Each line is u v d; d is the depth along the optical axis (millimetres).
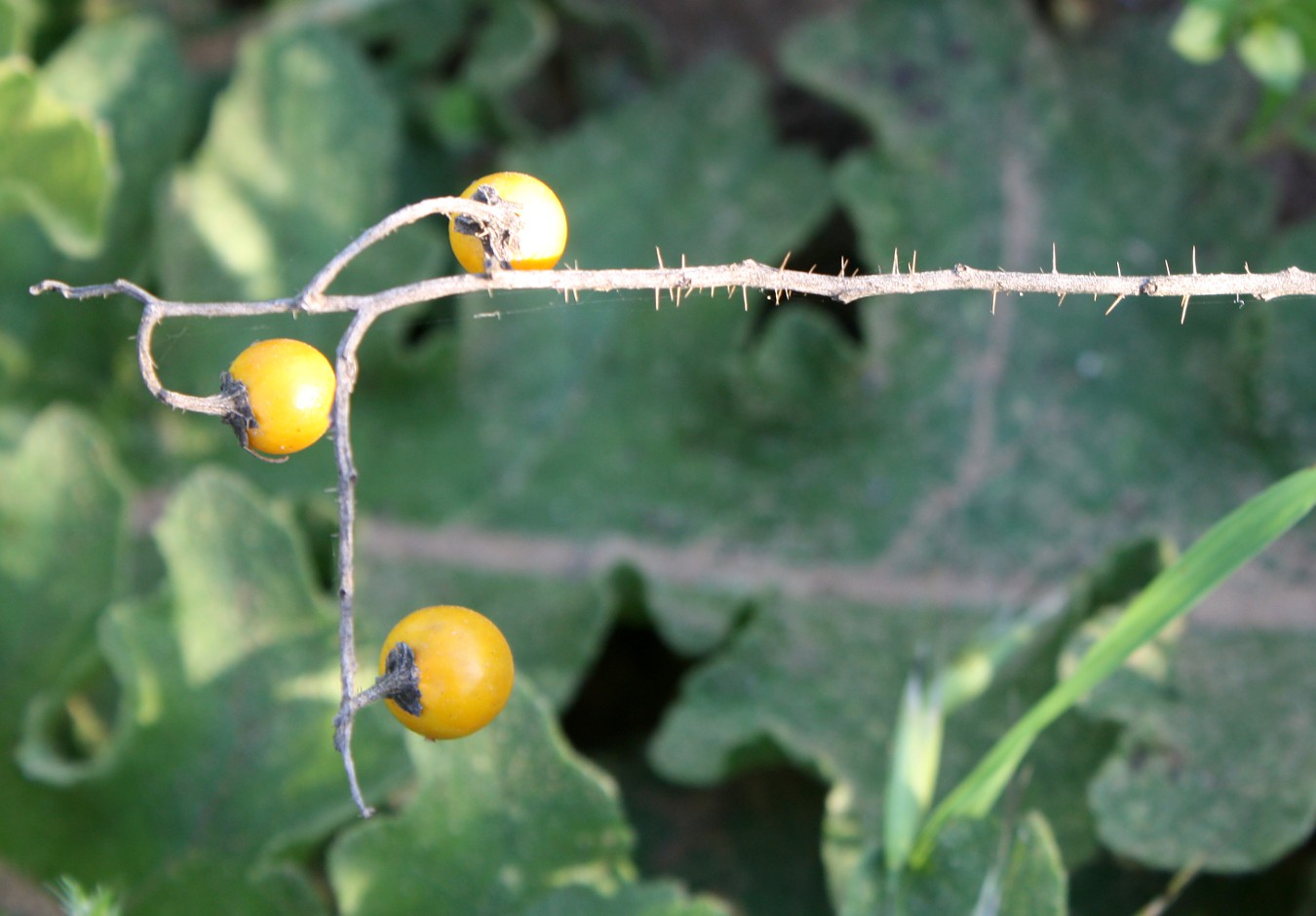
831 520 434
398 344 451
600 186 478
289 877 335
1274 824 337
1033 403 437
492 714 249
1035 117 459
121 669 344
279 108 441
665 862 386
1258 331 409
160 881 341
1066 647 354
